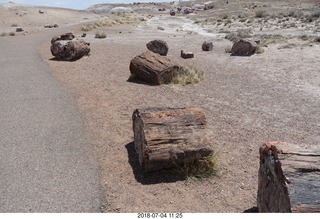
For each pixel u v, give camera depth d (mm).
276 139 9234
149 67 14820
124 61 20453
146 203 6008
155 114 7059
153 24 61375
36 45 28969
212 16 75500
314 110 11828
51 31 45906
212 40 33938
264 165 4949
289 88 14758
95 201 5961
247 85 15305
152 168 6793
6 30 50781
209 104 12336
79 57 21406
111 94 13094
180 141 6781
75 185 6461
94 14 91500
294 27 39812
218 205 6020
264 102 12742
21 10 76188
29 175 6801
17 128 9352
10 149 8016
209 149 6902
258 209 5344
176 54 24750
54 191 6238
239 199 6223
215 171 7074
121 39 34375
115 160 7586
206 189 6551
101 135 9008
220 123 10422
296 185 4020
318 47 25031
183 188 6543
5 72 16922
